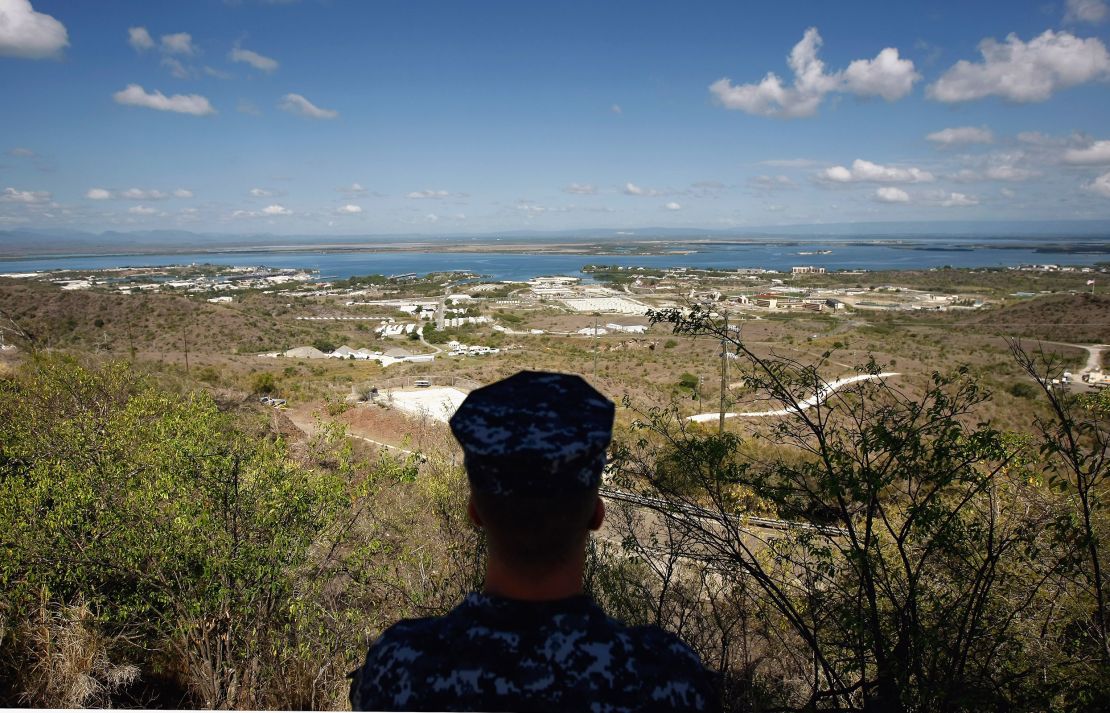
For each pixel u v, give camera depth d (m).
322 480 5.13
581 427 1.14
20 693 3.97
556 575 1.21
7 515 4.36
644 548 4.28
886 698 3.01
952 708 2.86
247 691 4.35
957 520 3.23
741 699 3.55
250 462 5.09
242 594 4.46
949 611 3.19
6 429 5.84
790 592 3.95
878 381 3.67
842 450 3.26
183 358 46.84
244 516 4.82
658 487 3.91
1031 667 3.22
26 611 4.41
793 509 3.56
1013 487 3.80
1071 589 3.42
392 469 5.69
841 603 3.49
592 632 1.19
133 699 4.32
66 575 4.46
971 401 3.17
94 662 4.22
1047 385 3.38
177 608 4.51
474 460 1.14
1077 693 2.98
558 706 1.10
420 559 5.12
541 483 1.09
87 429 5.49
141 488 4.81
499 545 1.21
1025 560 3.39
